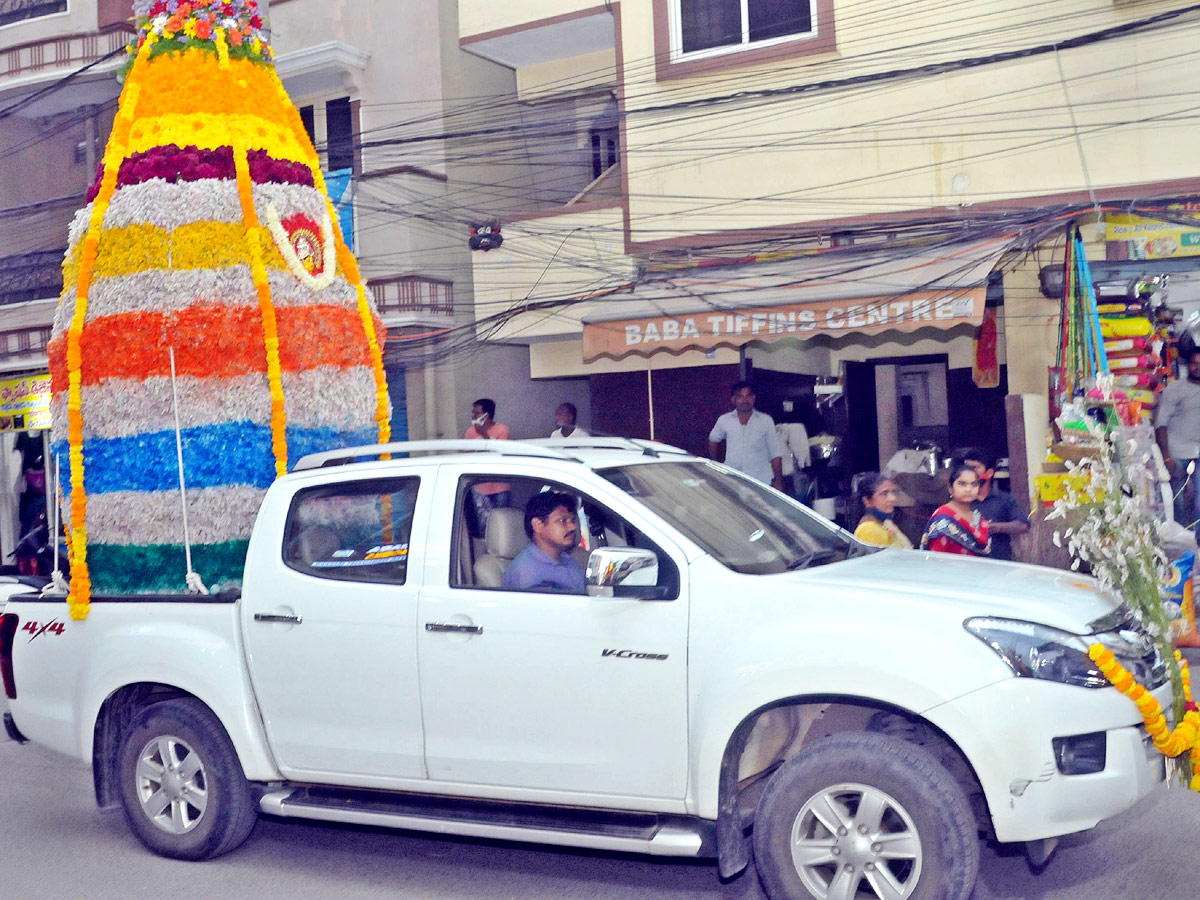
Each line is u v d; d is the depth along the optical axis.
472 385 15.93
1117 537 4.41
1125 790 3.99
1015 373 11.08
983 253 10.47
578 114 16.38
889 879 4.02
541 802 4.63
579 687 4.48
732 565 4.48
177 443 6.12
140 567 6.14
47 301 18.23
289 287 6.43
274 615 5.15
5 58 18.02
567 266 13.60
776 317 11.24
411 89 16.00
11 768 7.70
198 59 6.54
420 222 15.72
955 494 7.00
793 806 4.15
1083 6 10.72
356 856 5.55
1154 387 10.18
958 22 11.31
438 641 4.75
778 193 12.26
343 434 6.62
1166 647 4.36
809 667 4.08
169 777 5.50
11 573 14.82
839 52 11.91
